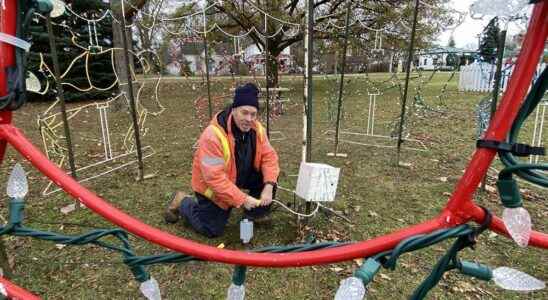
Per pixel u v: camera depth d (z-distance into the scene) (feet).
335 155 14.84
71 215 9.41
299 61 37.96
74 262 7.41
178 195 9.05
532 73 2.15
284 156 15.12
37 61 29.27
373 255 2.55
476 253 7.89
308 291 6.67
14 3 2.69
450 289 6.75
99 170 13.26
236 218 9.37
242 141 7.70
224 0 28.30
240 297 3.06
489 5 2.18
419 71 17.81
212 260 2.81
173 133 19.74
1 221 8.87
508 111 2.22
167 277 6.98
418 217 9.51
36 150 3.04
